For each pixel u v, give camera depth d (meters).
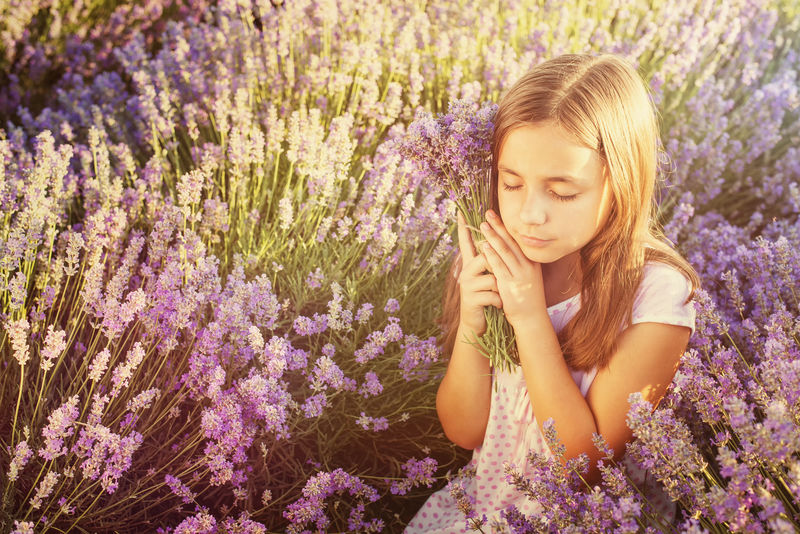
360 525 2.32
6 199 2.70
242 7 4.59
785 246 2.46
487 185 1.96
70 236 2.43
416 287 2.98
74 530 2.19
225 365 2.32
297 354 2.28
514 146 1.72
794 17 4.83
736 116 4.03
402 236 2.83
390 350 2.73
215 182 3.28
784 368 1.67
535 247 1.78
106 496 2.27
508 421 2.11
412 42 3.95
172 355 2.47
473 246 2.02
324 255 2.85
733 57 4.49
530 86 1.73
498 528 1.71
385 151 3.00
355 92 3.87
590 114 1.69
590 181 1.72
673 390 1.97
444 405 2.22
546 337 1.90
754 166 4.06
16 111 4.43
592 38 4.37
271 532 2.32
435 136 1.87
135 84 4.04
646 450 1.68
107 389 2.38
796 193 3.42
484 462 2.17
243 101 3.40
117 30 4.93
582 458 1.75
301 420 2.43
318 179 2.94
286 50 3.98
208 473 2.38
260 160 3.08
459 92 3.98
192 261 2.53
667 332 1.85
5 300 2.38
